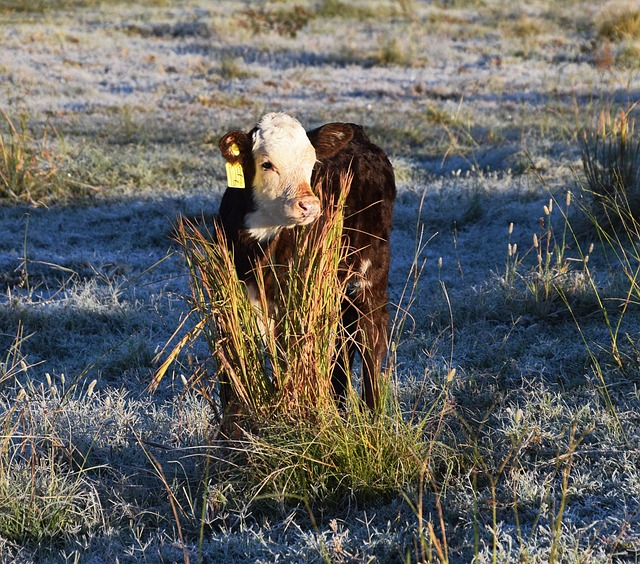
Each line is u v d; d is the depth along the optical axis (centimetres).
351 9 3809
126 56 2936
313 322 629
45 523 622
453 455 655
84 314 1014
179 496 654
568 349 868
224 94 2373
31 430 709
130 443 729
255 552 575
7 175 1532
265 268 654
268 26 3400
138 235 1346
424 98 2361
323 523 614
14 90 2398
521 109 2166
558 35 3244
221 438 671
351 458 630
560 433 695
